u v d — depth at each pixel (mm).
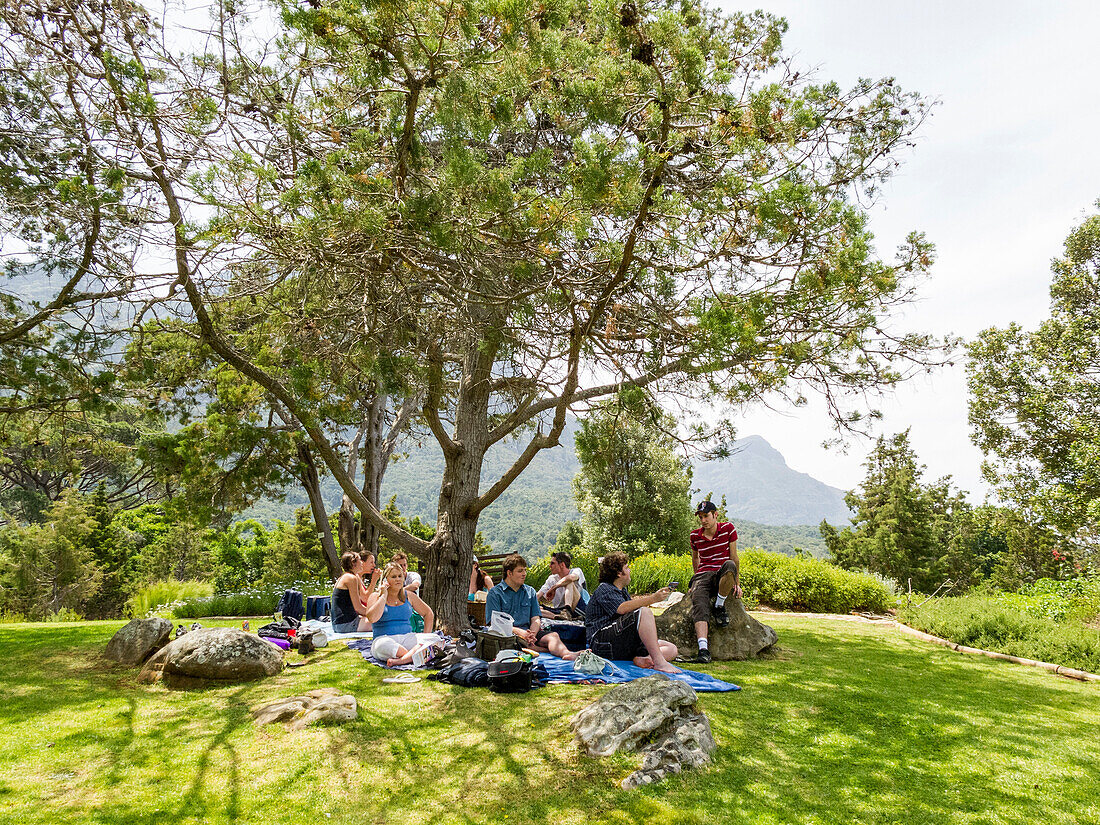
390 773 3768
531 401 10000
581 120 5645
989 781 3738
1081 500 20469
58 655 6820
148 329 9516
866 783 3691
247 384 12711
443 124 4797
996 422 25281
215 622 11453
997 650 8148
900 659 7449
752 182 5609
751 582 13758
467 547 9180
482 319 6883
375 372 6246
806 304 6246
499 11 4422
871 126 7332
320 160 5688
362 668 6168
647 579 15164
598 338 7285
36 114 7984
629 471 27531
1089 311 24656
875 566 37562
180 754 4008
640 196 5219
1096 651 7297
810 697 5391
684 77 5004
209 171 5180
